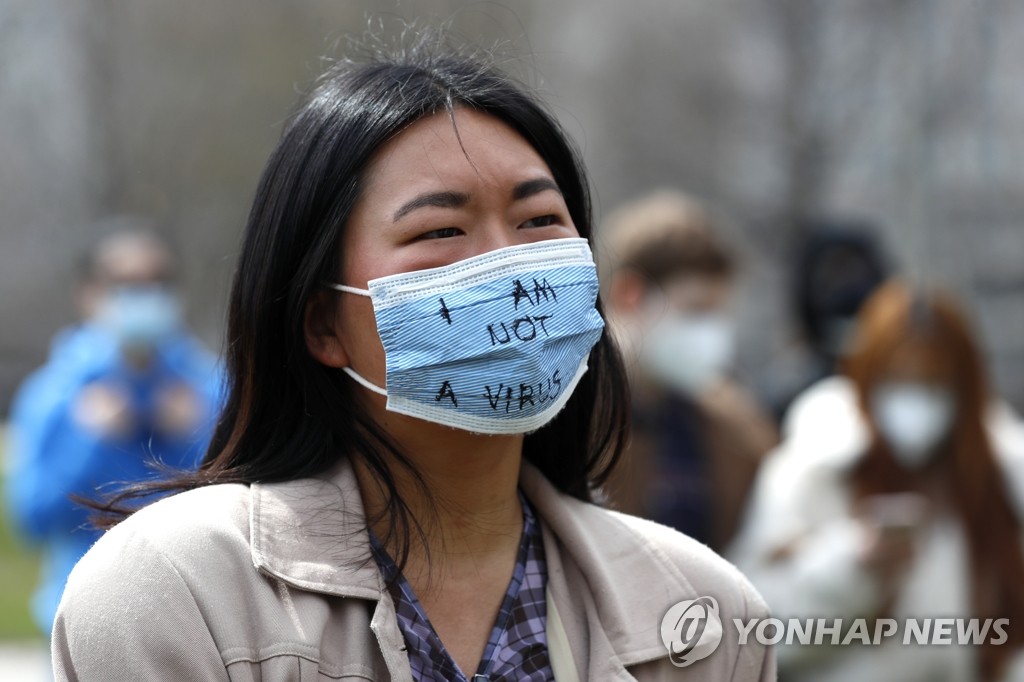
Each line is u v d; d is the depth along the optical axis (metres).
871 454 10.62
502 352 5.38
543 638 5.54
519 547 5.73
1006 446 10.93
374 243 5.42
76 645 4.99
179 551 5.10
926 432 10.54
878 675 10.12
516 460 5.74
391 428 5.62
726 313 13.05
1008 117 54.22
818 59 58.06
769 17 61.53
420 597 5.44
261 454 5.68
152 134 60.09
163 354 14.62
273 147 5.77
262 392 5.66
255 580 5.11
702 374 12.45
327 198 5.44
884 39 55.66
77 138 67.19
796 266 14.53
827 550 10.22
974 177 55.22
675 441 12.29
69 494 5.96
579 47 67.88
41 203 70.62
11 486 17.02
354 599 5.22
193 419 14.44
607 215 57.00
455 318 5.36
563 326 5.53
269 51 58.66
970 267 54.94
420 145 5.43
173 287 14.91
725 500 12.21
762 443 12.68
